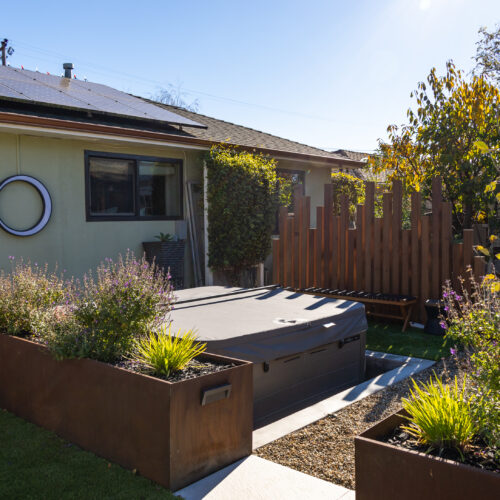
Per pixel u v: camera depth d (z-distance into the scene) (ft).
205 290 22.81
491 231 30.73
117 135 26.27
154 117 30.42
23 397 13.74
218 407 10.92
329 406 14.76
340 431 13.06
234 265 32.81
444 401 8.93
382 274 27.17
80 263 27.84
